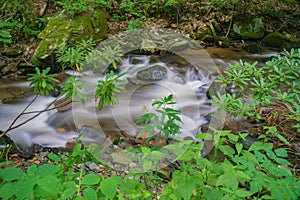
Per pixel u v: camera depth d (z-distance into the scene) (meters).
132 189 1.09
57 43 3.81
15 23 4.42
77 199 0.88
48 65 3.77
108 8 5.39
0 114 2.96
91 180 0.95
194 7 5.69
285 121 2.62
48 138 2.58
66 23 4.18
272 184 1.07
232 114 2.68
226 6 5.37
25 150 2.41
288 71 2.23
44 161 2.29
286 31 5.59
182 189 1.06
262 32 5.25
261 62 4.47
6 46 4.22
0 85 3.57
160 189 1.52
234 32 5.31
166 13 5.61
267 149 1.23
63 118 2.82
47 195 0.90
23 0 4.43
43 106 3.13
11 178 0.90
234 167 1.15
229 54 4.72
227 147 1.33
